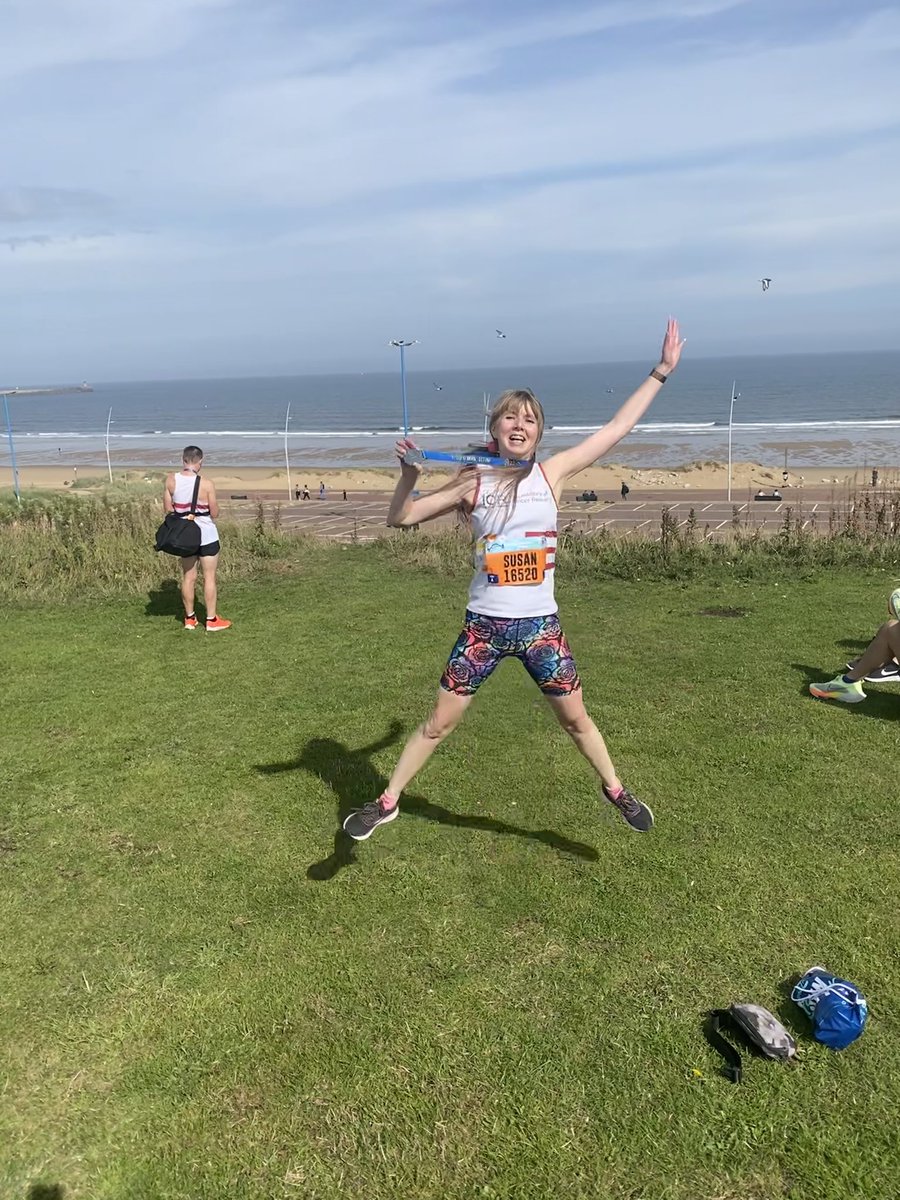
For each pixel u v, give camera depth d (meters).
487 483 3.24
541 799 4.35
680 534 11.44
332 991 2.96
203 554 7.81
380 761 4.88
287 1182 2.25
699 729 5.19
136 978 3.05
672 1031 2.74
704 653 6.77
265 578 10.30
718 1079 2.56
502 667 6.55
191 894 3.58
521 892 3.53
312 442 87.94
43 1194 2.22
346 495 42.19
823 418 98.31
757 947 3.13
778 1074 2.57
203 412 154.25
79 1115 2.47
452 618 8.23
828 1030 2.65
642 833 3.97
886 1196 2.18
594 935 3.23
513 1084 2.55
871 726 5.16
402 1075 2.59
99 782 4.68
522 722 5.41
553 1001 2.89
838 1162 2.27
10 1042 2.75
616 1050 2.67
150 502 14.02
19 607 9.02
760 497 35.56
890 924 3.24
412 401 160.00
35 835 4.10
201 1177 2.27
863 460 57.56
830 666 6.34
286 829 4.12
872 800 4.21
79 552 10.70
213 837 4.06
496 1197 2.20
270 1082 2.58
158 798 4.48
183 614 8.65
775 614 7.94
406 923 3.34
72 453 84.31
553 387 177.62
